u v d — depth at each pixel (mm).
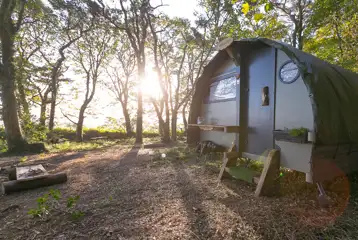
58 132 13602
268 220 2307
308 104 2791
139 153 7316
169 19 10898
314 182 2650
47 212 2535
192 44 11734
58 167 5277
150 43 11602
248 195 3090
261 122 3586
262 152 3555
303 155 2807
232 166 4020
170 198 3037
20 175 3873
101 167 5223
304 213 2449
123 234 2094
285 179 3330
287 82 3100
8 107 8219
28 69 11000
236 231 2121
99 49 12836
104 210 2658
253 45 3730
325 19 7320
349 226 2146
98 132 15133
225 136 4785
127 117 15633
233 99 4305
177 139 13016
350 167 3160
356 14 6461
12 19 8906
